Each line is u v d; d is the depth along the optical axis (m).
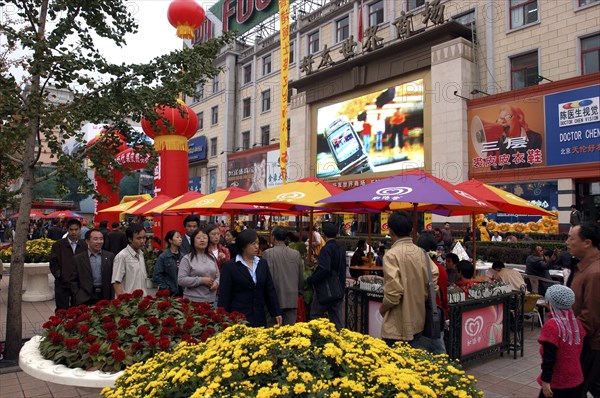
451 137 16.89
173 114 13.52
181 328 3.39
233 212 11.15
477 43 17.72
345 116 21.83
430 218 17.95
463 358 5.43
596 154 13.61
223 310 3.85
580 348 3.11
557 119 14.50
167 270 6.05
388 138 19.59
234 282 4.35
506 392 4.78
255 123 30.22
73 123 5.94
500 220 15.85
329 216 23.25
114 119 6.05
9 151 6.08
